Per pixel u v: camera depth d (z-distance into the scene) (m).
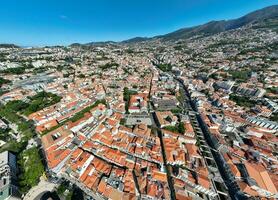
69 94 199.50
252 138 136.50
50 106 170.88
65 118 155.25
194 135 140.62
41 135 129.88
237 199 92.75
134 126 150.12
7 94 194.50
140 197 87.38
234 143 130.62
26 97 193.88
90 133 131.12
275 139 135.62
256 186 91.94
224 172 110.12
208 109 180.50
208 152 123.25
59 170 99.00
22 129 137.38
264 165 109.62
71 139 121.25
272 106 183.62
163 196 86.50
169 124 154.38
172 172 103.06
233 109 182.75
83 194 89.06
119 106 181.50
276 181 96.19
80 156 106.81
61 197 87.75
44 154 113.38
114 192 85.75
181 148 122.38
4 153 107.62
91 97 198.00
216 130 144.12
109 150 113.19
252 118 163.00
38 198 86.50
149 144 125.38
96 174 97.06
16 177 95.38
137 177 95.25
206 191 92.94
